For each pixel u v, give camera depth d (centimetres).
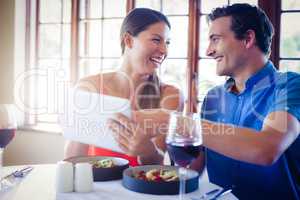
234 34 146
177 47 276
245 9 145
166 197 102
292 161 143
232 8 147
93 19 303
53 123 316
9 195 102
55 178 115
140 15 172
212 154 152
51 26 316
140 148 137
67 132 139
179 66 276
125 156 149
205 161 157
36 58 320
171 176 113
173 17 277
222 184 150
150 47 173
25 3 312
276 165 138
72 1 304
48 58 319
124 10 292
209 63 268
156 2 280
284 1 248
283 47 250
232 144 118
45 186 111
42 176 122
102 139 134
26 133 306
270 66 149
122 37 179
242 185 145
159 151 141
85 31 305
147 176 114
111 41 298
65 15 311
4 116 113
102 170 118
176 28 276
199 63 271
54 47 317
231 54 148
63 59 314
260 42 147
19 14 308
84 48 306
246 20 143
